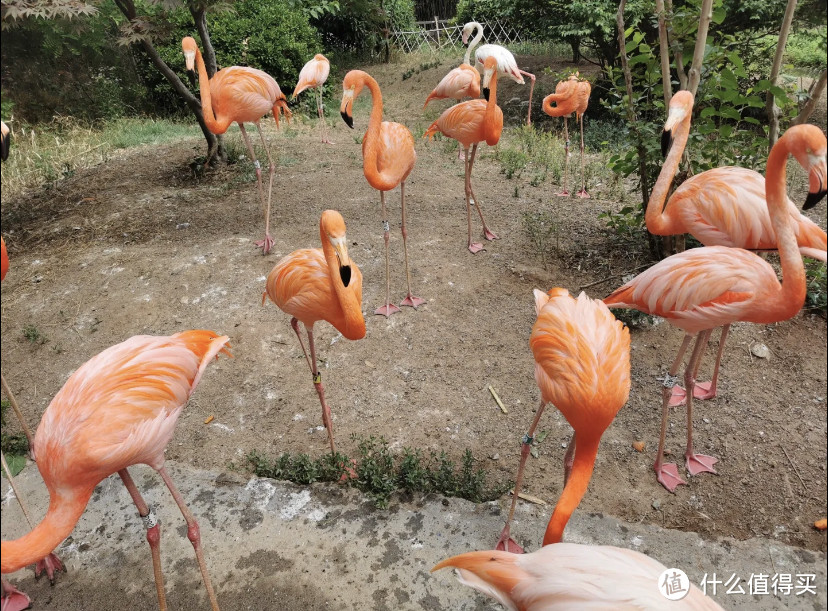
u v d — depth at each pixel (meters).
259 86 4.97
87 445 1.91
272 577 2.42
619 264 4.51
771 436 2.95
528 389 3.45
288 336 3.95
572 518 2.60
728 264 2.40
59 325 4.15
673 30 3.68
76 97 7.79
